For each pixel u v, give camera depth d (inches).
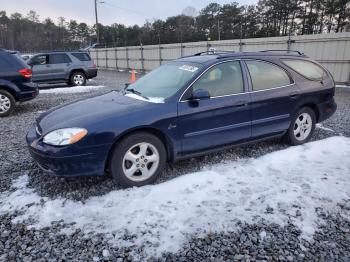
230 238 105.9
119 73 978.7
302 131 195.9
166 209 123.0
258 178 148.5
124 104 149.4
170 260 96.3
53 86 585.3
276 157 173.0
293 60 191.6
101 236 107.8
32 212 122.9
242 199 129.8
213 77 159.5
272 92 174.9
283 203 126.1
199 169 160.2
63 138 129.3
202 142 155.8
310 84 192.1
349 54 489.7
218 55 171.5
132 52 1048.8
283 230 109.8
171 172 157.6
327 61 518.9
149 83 174.6
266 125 175.9
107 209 124.0
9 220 118.1
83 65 566.6
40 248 102.6
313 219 116.0
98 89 522.3
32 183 148.1
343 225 112.6
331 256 97.4
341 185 140.2
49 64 538.9
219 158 173.8
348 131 228.5
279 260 95.9
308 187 138.8
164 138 148.6
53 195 135.7
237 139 167.3
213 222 114.3
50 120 146.7
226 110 158.9
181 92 149.9
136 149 142.0
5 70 311.0
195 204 126.4
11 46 2667.3
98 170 134.0
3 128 263.9
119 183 140.2
